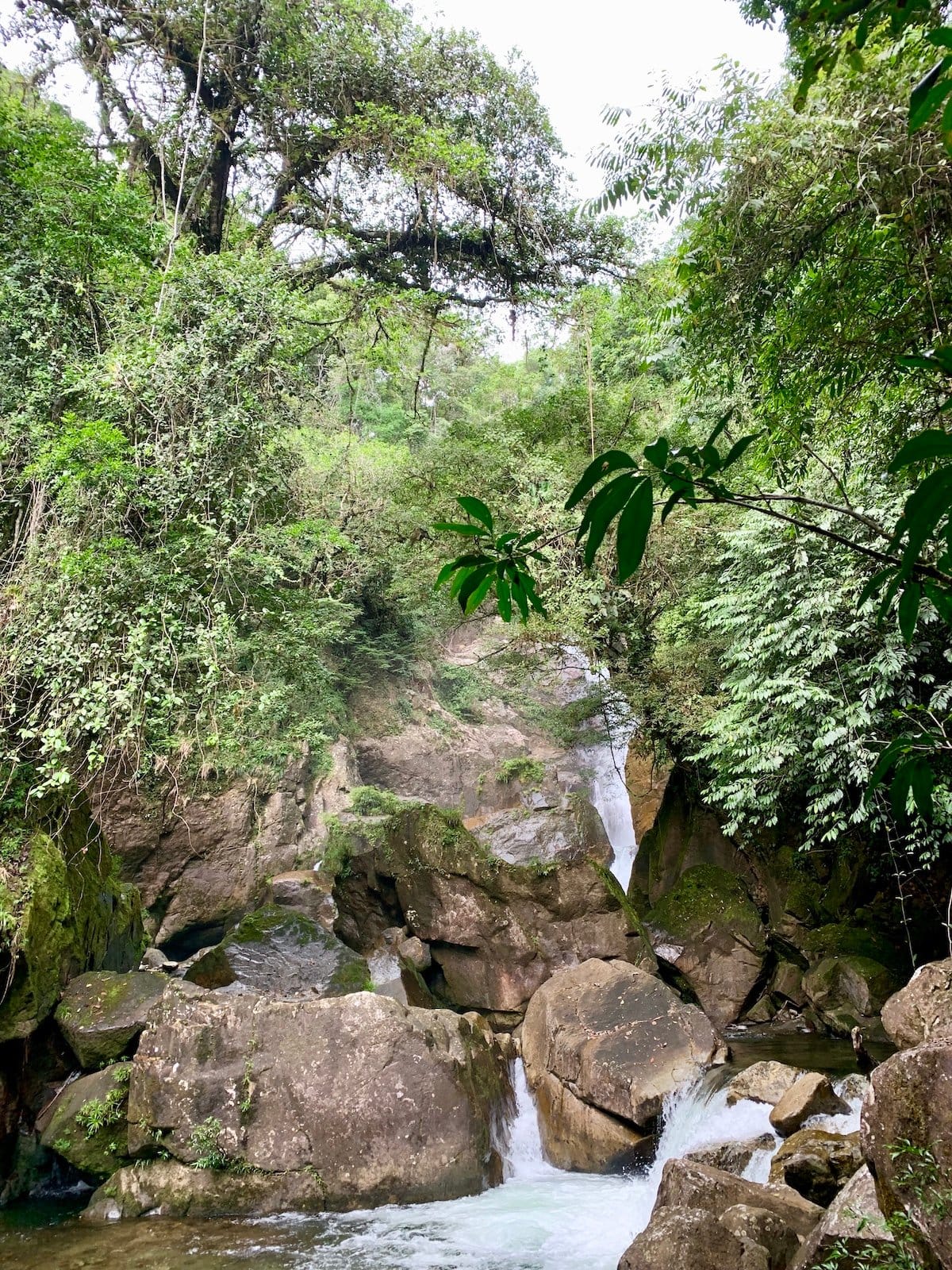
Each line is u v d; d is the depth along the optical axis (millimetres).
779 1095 7141
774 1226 4430
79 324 8805
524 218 14680
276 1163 7066
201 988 7855
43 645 7551
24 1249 6238
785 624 9133
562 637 12242
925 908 10812
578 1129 8023
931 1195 2779
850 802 9797
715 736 11328
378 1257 6070
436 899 11344
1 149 8711
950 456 990
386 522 14320
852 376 5621
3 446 7867
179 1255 6121
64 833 8742
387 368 16688
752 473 7410
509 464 13383
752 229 5734
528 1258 5988
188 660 8344
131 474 7832
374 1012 7664
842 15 1537
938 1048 3002
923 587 1215
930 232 4848
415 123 12805
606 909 11156
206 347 8672
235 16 12398
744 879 12617
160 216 11672
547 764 22547
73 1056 7922
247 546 8656
